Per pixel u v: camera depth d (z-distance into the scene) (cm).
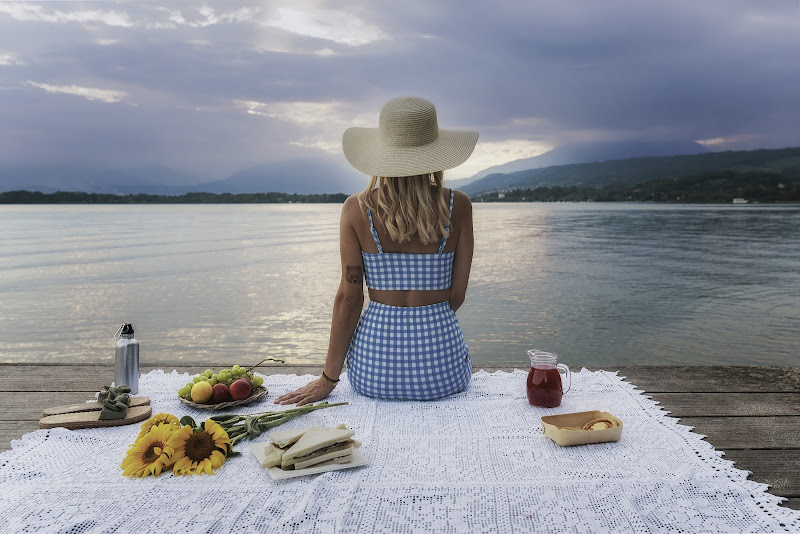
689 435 239
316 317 1869
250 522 172
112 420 250
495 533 168
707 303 2177
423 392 282
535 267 3344
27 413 272
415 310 281
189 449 210
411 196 266
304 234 6894
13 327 1770
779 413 269
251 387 286
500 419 259
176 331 1658
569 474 203
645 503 184
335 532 168
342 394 296
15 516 175
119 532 167
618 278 2898
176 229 7988
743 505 183
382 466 211
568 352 1438
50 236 6494
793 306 2114
